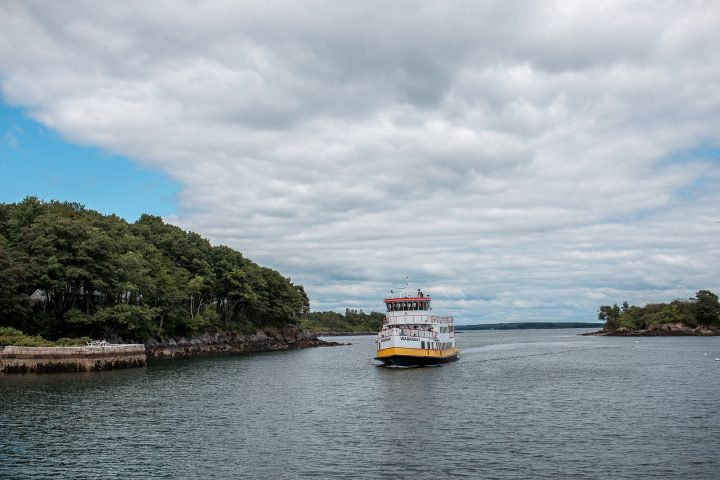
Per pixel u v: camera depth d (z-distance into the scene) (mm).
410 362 104062
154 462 37656
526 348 188625
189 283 156875
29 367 87188
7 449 40750
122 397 65062
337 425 49594
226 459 38375
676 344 196375
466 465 36531
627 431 45906
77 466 36750
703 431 45531
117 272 117062
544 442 42438
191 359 130750
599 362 117000
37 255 107750
